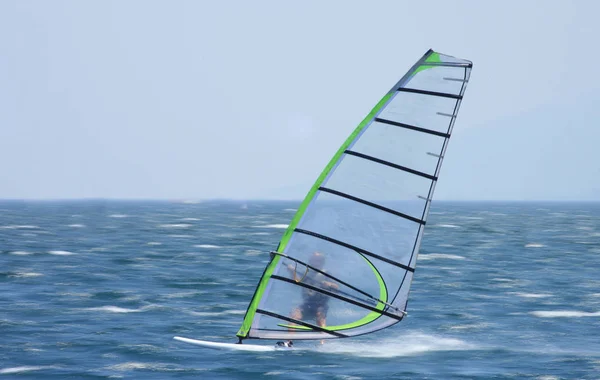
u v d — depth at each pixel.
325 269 64.38
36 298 104.25
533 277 134.88
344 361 67.88
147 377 62.31
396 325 86.31
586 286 122.94
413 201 62.59
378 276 64.00
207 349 72.50
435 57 61.19
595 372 65.06
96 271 136.12
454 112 60.94
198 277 128.62
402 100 61.97
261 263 152.50
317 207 64.19
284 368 65.12
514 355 71.38
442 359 69.31
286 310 65.00
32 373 63.66
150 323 86.12
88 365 66.31
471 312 96.06
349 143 63.22
